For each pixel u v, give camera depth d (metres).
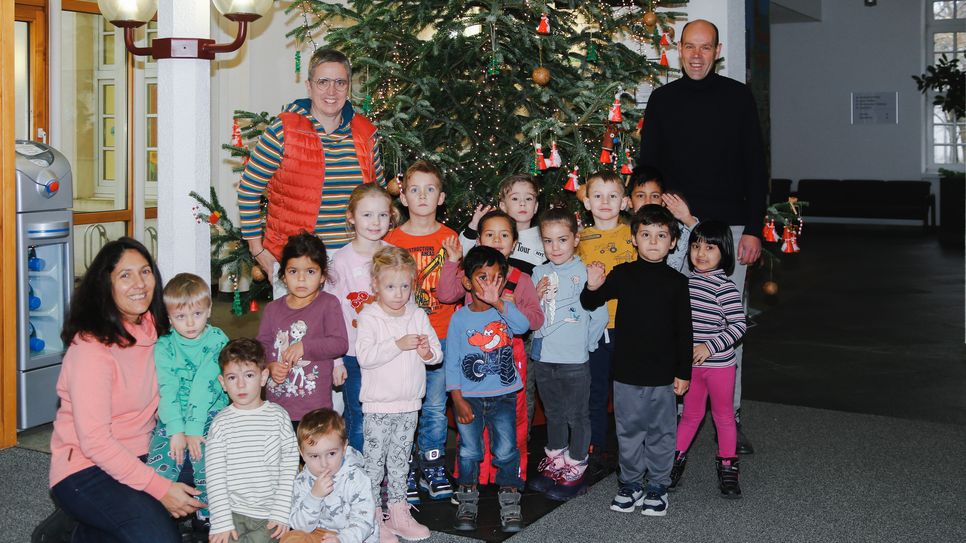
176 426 3.10
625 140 4.77
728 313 3.78
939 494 3.79
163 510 2.91
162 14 4.26
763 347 7.10
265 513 3.03
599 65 4.88
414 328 3.38
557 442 3.87
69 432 2.89
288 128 3.76
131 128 7.90
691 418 3.86
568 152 4.77
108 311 2.89
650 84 5.68
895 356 6.71
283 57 8.23
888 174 16.66
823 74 16.98
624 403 3.59
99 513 2.82
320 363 3.42
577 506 3.69
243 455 3.01
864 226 16.59
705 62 4.19
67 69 7.57
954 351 6.86
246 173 3.84
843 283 10.35
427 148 4.57
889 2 16.33
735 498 3.76
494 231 3.70
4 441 4.38
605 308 3.86
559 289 3.79
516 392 3.56
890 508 3.63
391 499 3.39
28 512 3.55
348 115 3.93
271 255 4.05
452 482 4.03
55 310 4.84
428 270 3.76
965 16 16.05
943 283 10.17
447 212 4.55
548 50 4.67
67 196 4.82
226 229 4.53
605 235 4.11
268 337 3.44
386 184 4.55
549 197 4.77
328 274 3.62
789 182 17.00
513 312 3.55
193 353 3.15
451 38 4.57
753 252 4.18
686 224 4.07
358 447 3.64
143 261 2.94
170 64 4.25
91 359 2.84
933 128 16.47
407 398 3.37
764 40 9.78
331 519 3.02
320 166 3.82
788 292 9.80
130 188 7.96
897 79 16.44
